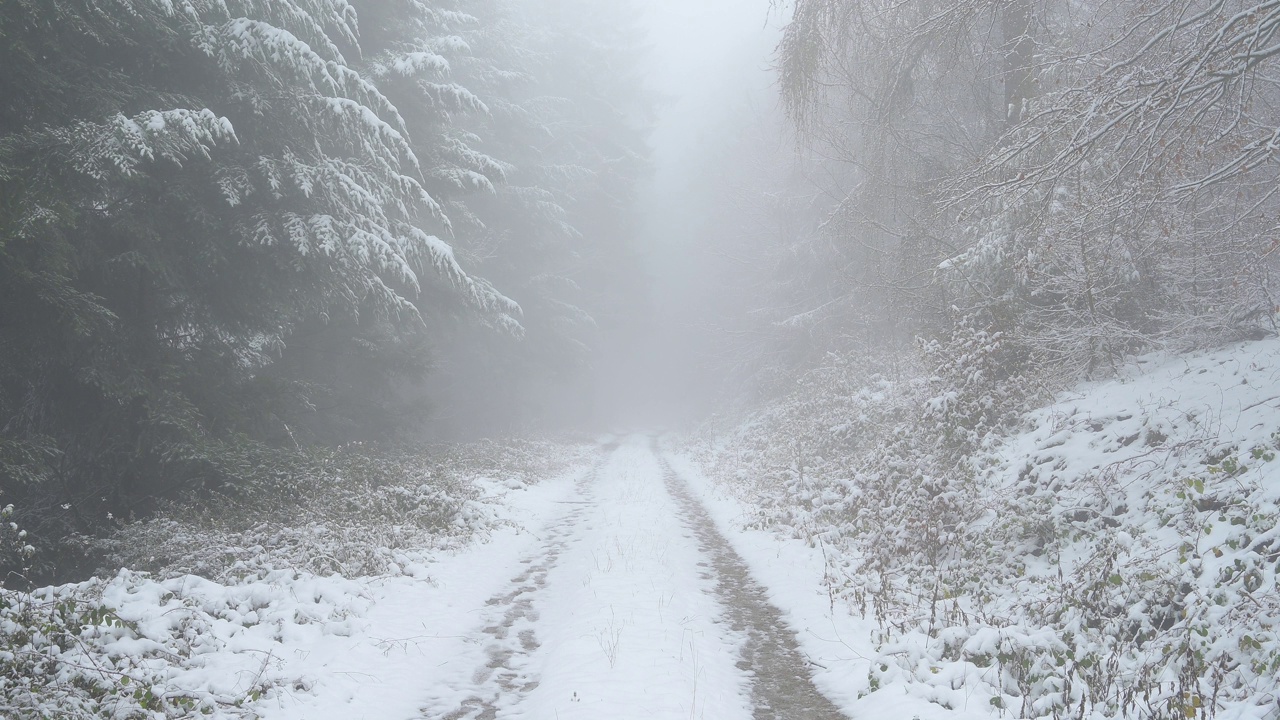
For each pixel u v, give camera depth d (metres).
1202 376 9.23
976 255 12.53
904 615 7.35
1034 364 12.05
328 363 18.22
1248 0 8.21
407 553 10.09
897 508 10.36
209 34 11.66
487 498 14.62
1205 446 7.86
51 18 9.72
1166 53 7.63
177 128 10.31
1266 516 6.15
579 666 6.14
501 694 5.95
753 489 16.52
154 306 11.88
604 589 8.63
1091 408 10.15
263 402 13.19
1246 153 6.77
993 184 8.25
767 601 8.73
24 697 4.49
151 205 11.32
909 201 16.88
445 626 7.55
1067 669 5.36
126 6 10.33
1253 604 5.42
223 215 12.23
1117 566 6.86
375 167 14.85
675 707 5.30
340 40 18.00
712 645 6.97
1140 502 7.79
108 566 9.07
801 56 14.09
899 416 14.73
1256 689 4.73
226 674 5.59
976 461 10.78
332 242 12.50
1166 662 5.39
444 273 15.99
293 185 12.83
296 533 9.62
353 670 6.17
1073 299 11.37
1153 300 11.38
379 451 17.98
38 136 9.38
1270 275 9.24
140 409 10.93
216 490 10.98
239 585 7.91
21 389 9.96
